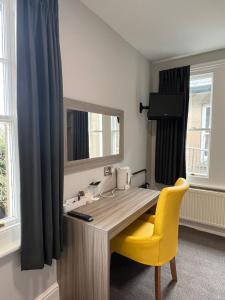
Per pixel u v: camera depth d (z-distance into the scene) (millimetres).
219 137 2795
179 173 2973
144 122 3141
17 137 1299
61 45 1668
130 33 2363
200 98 3066
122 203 1917
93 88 2043
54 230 1434
